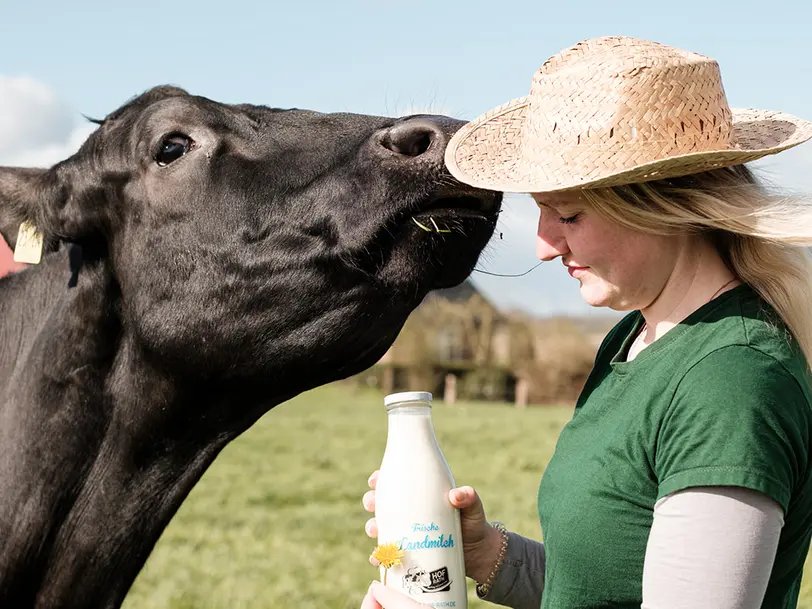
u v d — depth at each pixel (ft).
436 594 8.33
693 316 7.74
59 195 11.50
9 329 11.96
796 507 7.31
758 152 7.30
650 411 7.55
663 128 7.48
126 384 11.32
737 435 6.91
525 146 8.05
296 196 10.69
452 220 10.07
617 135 7.48
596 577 7.88
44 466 11.09
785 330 7.55
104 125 11.69
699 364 7.34
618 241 7.80
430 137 10.18
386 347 11.14
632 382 7.88
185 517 36.99
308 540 32.68
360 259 10.34
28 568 11.07
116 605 11.58
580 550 7.89
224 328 10.89
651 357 7.80
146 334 11.10
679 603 6.92
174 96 11.60
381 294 10.53
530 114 8.02
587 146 7.55
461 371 123.54
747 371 7.11
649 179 7.47
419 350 124.06
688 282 7.93
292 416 83.66
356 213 10.32
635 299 8.03
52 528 11.11
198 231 10.94
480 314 127.13
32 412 11.25
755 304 7.63
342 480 46.98
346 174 10.53
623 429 7.72
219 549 31.19
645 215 7.57
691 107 7.53
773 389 7.05
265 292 10.76
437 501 8.46
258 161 10.94
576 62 7.88
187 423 11.42
